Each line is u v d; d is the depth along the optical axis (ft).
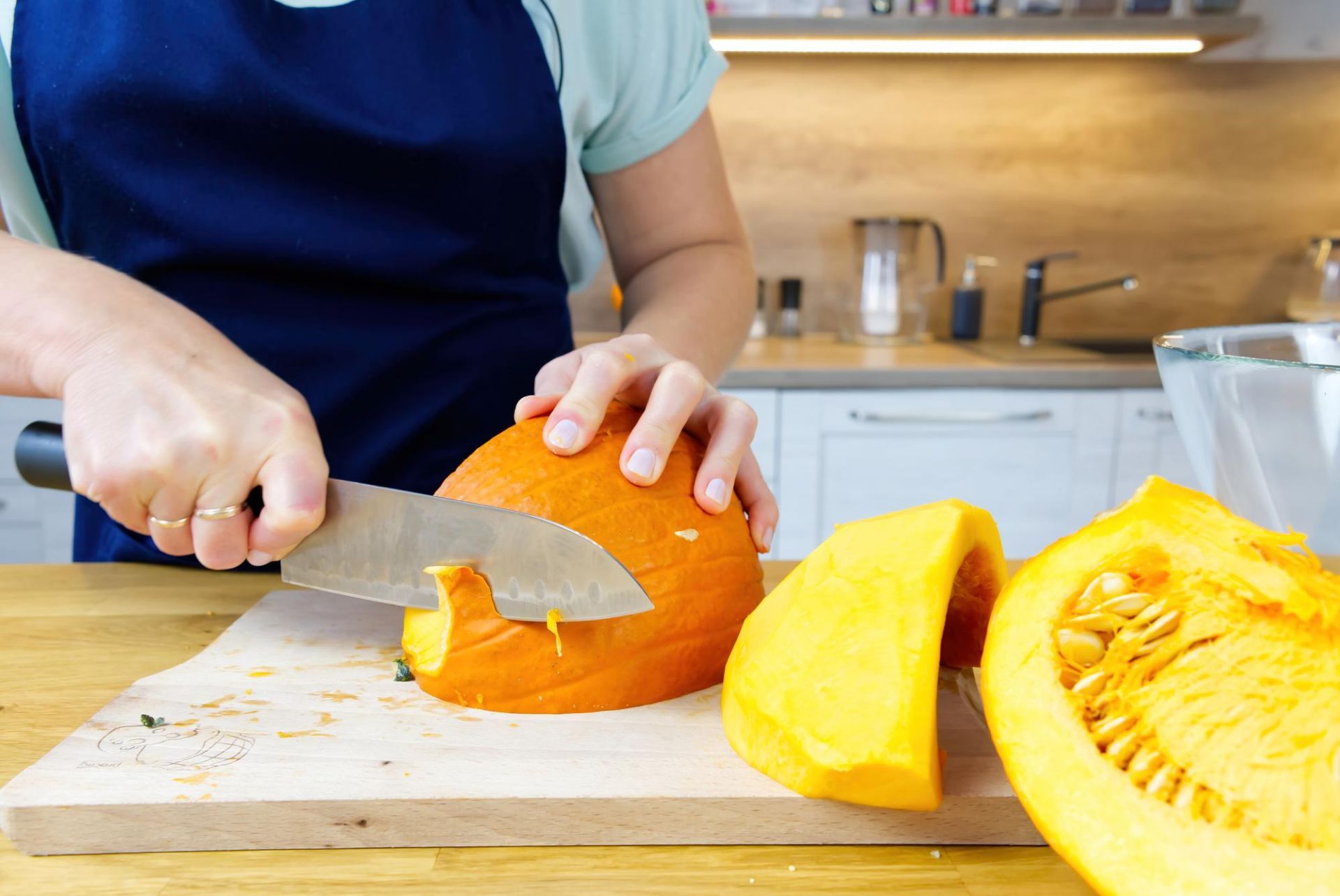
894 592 1.58
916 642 1.53
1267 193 7.39
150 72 2.49
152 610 2.57
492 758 1.72
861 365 5.92
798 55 7.14
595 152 3.24
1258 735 1.42
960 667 2.06
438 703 1.92
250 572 2.90
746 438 2.13
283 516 1.77
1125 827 1.32
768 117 7.29
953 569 1.60
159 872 1.54
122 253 2.68
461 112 2.73
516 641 1.86
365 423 2.87
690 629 1.94
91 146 2.55
